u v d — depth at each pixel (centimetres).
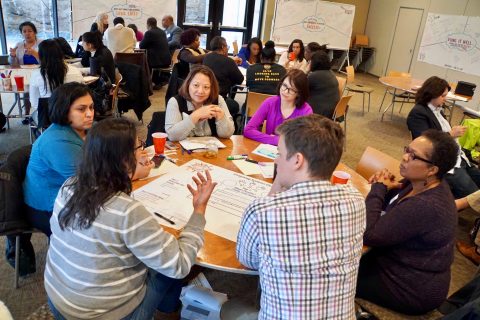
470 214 331
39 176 175
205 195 134
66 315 116
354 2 1031
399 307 153
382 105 699
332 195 102
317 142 100
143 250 109
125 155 107
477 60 699
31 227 183
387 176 189
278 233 98
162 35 623
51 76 311
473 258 268
